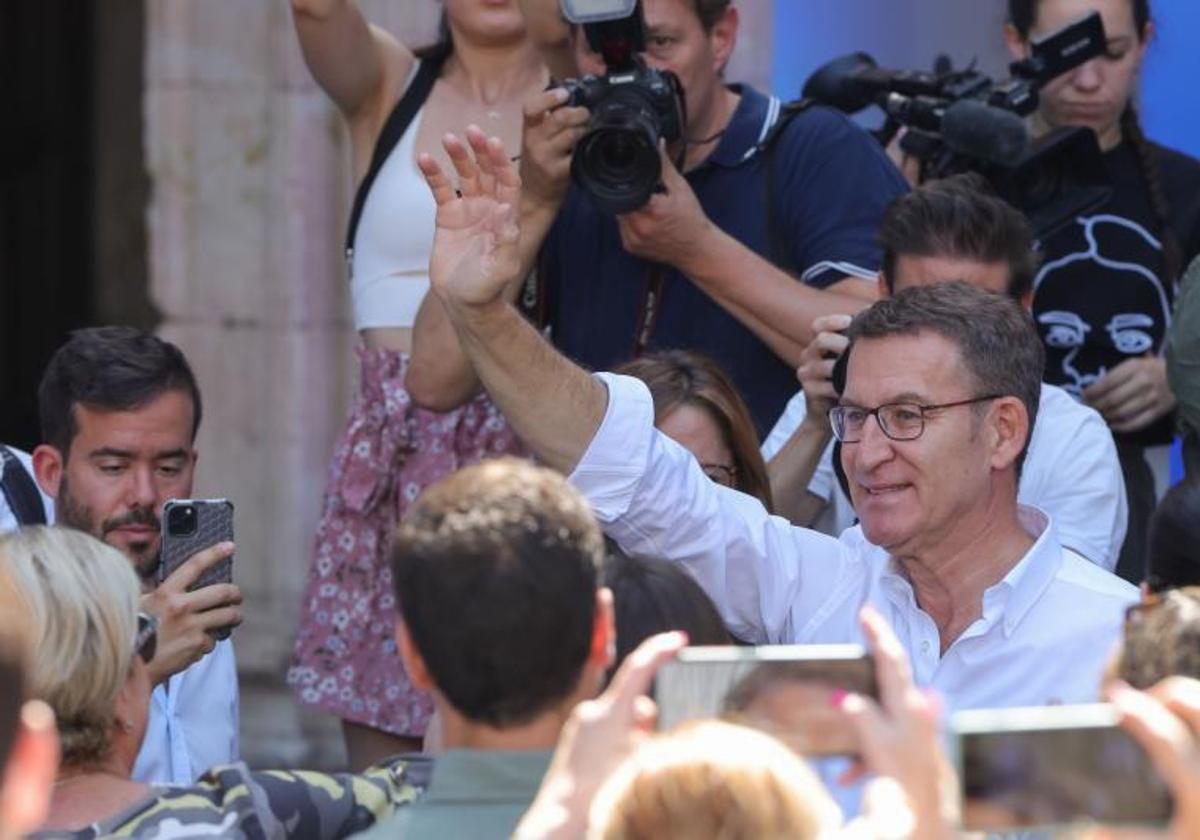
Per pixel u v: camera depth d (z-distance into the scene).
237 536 20.06
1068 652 10.34
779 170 14.16
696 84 13.90
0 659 6.48
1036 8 15.68
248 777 8.83
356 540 14.55
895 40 17.80
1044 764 7.04
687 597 9.01
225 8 20.00
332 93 14.94
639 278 14.11
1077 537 12.77
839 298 13.69
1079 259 15.28
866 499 10.41
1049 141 14.41
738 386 14.01
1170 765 6.72
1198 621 7.67
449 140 10.25
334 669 14.54
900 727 6.82
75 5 24.20
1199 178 15.66
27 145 24.30
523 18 14.23
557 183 13.14
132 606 8.91
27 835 8.31
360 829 8.95
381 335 14.72
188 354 20.16
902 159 15.34
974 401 10.26
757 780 6.39
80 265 24.23
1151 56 17.20
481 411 14.34
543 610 7.67
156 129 20.14
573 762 6.99
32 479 12.80
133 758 9.16
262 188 20.00
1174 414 14.98
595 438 10.40
